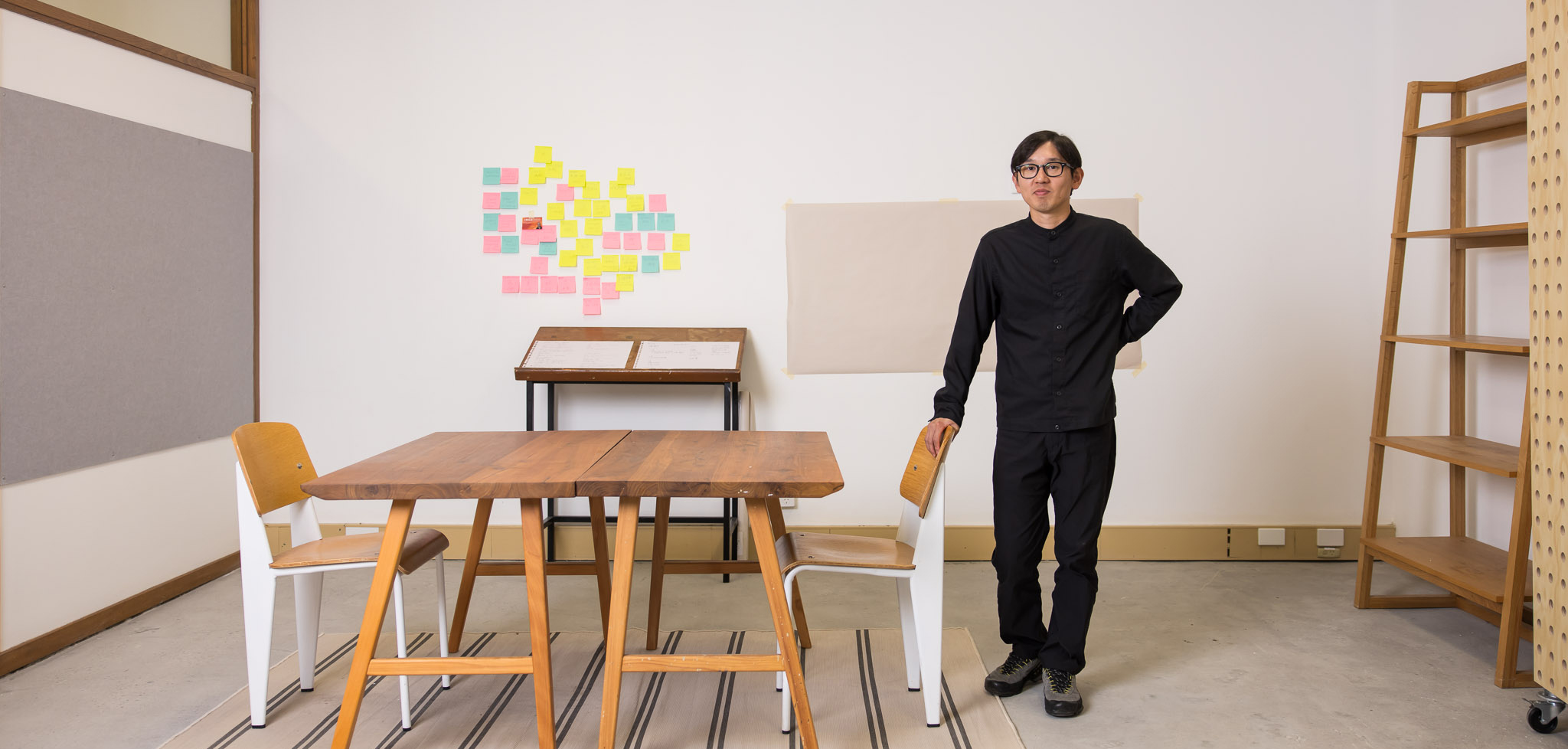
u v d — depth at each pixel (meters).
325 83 3.84
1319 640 2.89
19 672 2.65
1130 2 3.82
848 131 3.85
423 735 2.23
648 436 2.72
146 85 3.25
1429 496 3.66
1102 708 2.39
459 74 3.84
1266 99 3.82
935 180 3.85
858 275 3.86
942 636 2.93
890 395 3.89
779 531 2.80
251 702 2.25
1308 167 3.83
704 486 1.98
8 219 2.70
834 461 2.26
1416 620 3.09
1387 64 3.79
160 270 3.31
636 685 2.54
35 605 2.78
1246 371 3.88
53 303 2.86
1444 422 3.55
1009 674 2.48
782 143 3.85
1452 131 3.10
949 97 3.84
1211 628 3.02
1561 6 2.13
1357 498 3.89
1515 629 2.47
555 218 3.86
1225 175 3.84
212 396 3.59
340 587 3.49
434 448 2.47
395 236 3.87
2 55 2.69
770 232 3.87
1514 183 3.10
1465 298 3.34
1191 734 2.23
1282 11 3.81
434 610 3.22
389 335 3.89
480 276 3.88
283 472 2.37
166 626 3.04
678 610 3.23
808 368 3.88
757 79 3.84
